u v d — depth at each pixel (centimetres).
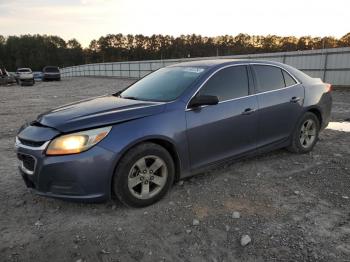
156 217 363
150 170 383
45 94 2031
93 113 375
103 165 348
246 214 367
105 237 329
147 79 508
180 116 398
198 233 333
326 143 641
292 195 412
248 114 462
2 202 404
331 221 352
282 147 535
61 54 12644
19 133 387
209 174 478
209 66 461
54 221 359
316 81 589
